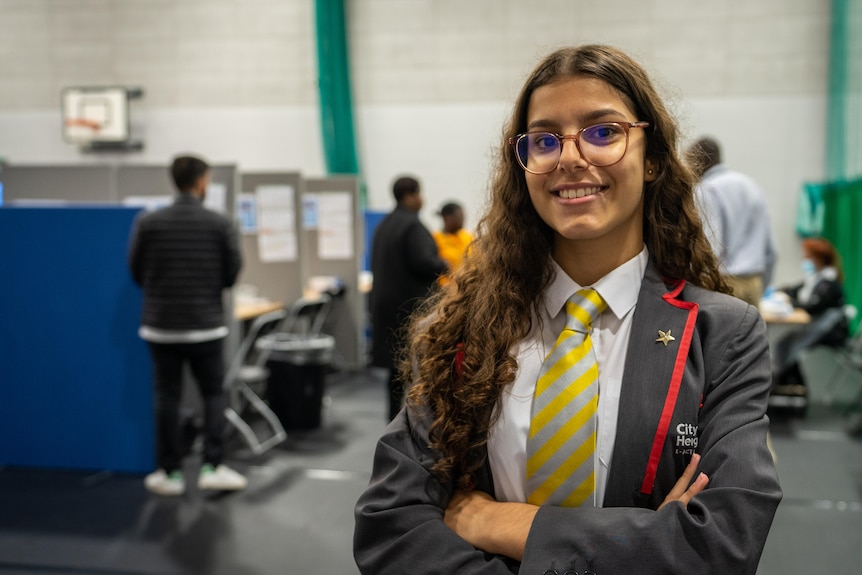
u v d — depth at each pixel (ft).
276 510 9.87
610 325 2.82
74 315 11.30
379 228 11.84
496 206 3.10
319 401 13.87
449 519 2.75
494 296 2.91
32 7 26.45
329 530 9.21
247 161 25.85
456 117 24.49
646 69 3.03
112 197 15.02
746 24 22.34
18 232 11.27
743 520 2.36
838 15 21.30
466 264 3.19
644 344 2.70
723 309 2.74
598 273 2.86
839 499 10.13
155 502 10.14
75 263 11.22
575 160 2.64
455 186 24.67
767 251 11.76
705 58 22.63
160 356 10.24
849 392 16.53
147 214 10.17
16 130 26.89
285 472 11.43
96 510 9.85
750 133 22.54
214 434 10.52
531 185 2.79
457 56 24.31
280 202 16.39
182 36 25.77
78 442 11.48
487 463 2.83
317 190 18.85
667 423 2.57
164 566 8.19
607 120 2.68
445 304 3.08
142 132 26.30
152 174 14.88
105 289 11.20
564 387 2.70
